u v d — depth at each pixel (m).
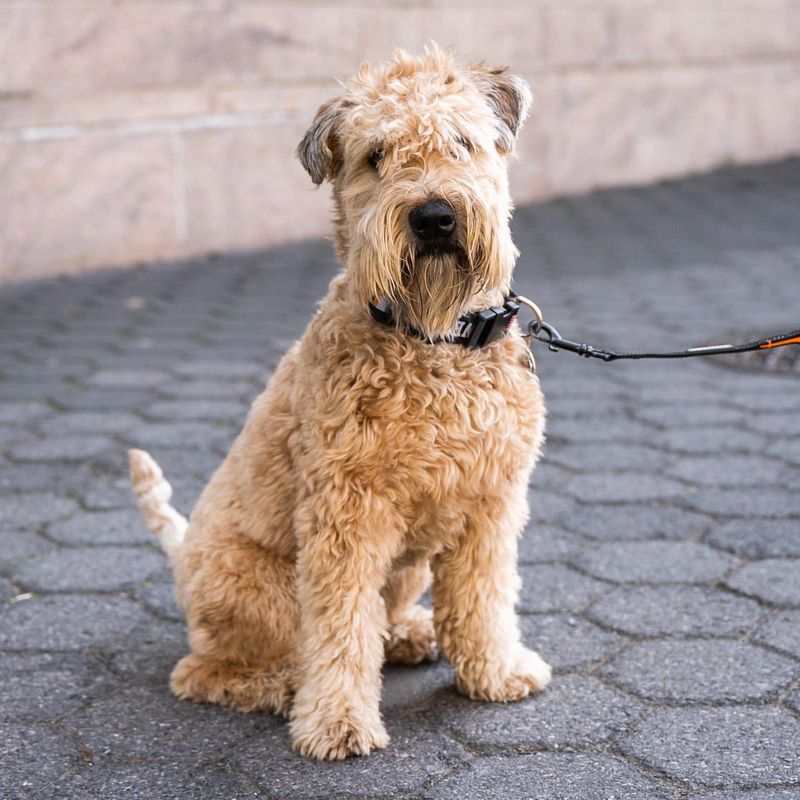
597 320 6.68
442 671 3.18
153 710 2.94
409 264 2.70
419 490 2.74
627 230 9.49
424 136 2.68
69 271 7.70
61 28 7.25
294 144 8.67
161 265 8.12
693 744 2.67
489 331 2.75
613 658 3.11
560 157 10.80
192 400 5.43
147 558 3.84
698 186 11.58
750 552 3.73
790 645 3.12
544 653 3.16
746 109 12.68
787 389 5.50
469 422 2.71
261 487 2.95
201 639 3.03
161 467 4.62
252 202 8.57
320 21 8.57
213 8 7.96
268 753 2.73
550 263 8.31
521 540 3.90
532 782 2.55
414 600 3.30
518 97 3.03
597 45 10.78
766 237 9.17
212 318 6.83
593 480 4.43
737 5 12.16
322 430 2.71
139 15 7.60
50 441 4.93
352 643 2.76
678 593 3.47
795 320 6.55
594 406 5.32
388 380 2.68
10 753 2.72
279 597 2.97
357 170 2.82
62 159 7.46
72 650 3.25
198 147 8.16
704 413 5.18
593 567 3.67
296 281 7.71
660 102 11.62
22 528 4.07
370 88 2.83
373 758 2.69
